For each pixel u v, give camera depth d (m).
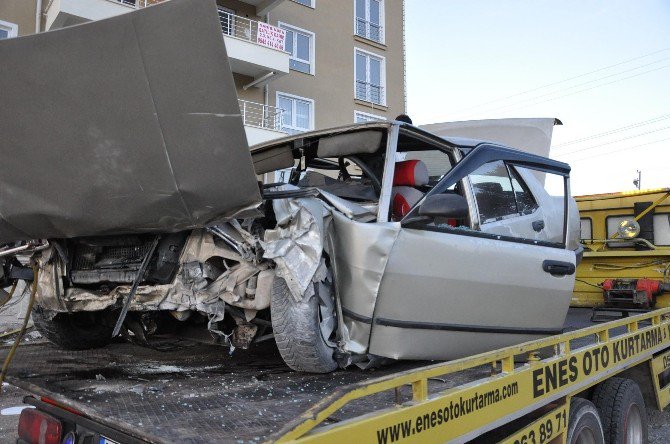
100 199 2.71
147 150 2.49
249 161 2.46
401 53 26.11
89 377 3.14
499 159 4.09
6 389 6.05
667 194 7.36
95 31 2.29
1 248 3.50
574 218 4.77
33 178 2.74
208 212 2.65
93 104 2.45
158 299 3.21
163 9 2.21
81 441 2.40
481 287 3.54
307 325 2.92
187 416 2.26
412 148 4.06
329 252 3.14
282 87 21.56
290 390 2.79
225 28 19.97
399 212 3.71
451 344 3.47
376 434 1.92
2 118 2.59
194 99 2.35
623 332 4.58
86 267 3.48
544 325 4.08
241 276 3.06
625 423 3.90
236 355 3.90
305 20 22.62
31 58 2.40
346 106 23.58
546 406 3.16
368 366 3.26
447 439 2.25
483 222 3.79
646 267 6.70
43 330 3.92
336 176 4.46
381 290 3.10
